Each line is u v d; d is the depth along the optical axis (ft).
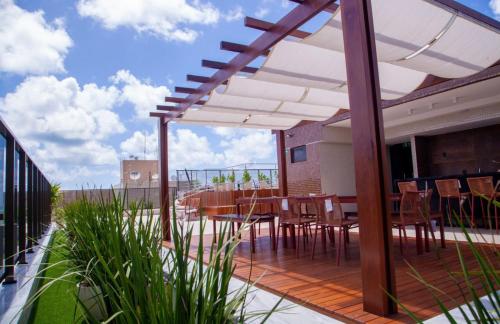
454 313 8.41
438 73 16.11
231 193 40.78
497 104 26.20
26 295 9.90
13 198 11.94
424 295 9.95
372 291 8.78
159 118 25.55
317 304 9.52
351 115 9.39
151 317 4.10
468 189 24.58
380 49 13.23
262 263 15.35
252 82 17.39
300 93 19.17
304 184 36.47
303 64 14.99
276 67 14.97
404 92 19.25
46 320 8.79
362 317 8.50
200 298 4.65
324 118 24.06
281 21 12.91
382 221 8.80
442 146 35.12
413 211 16.06
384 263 8.66
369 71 9.09
